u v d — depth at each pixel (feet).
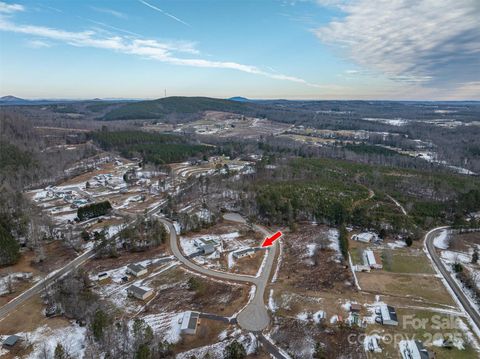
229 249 359.25
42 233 389.19
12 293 282.77
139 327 213.46
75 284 279.28
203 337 223.92
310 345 211.00
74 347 219.41
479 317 237.45
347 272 300.20
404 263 315.37
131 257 345.72
